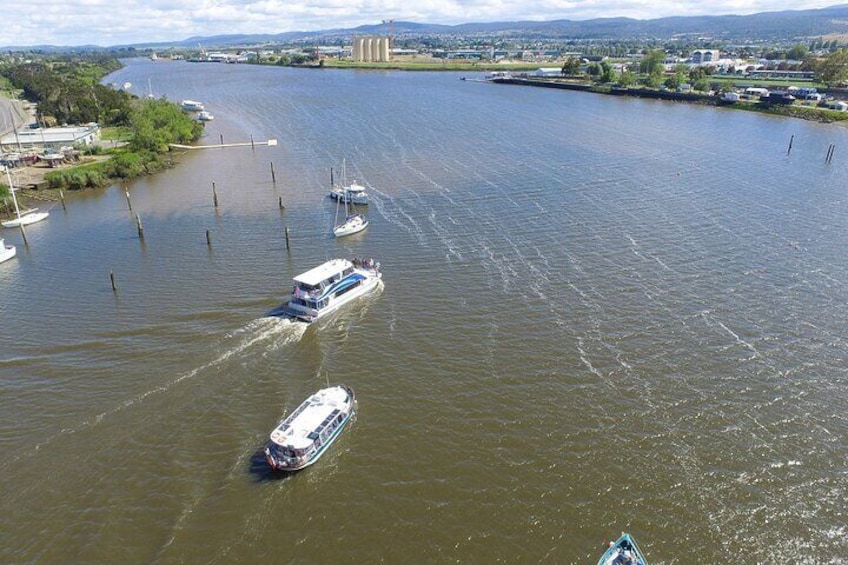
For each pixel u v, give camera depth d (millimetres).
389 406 63844
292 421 58812
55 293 89625
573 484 53406
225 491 53062
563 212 121000
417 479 54406
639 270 94000
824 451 56750
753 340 74500
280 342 75750
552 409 62812
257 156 176625
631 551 45312
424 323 79875
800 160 163375
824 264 95188
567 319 79938
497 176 148375
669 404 63219
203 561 46781
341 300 84125
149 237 112438
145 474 54812
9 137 187625
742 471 54656
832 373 67938
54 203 136125
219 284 91500
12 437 59094
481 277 92625
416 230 112688
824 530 48875
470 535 48781
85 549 47562
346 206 123562
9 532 49031
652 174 148750
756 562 46312
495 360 71312
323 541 48469
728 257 98312
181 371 69562
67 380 68000
